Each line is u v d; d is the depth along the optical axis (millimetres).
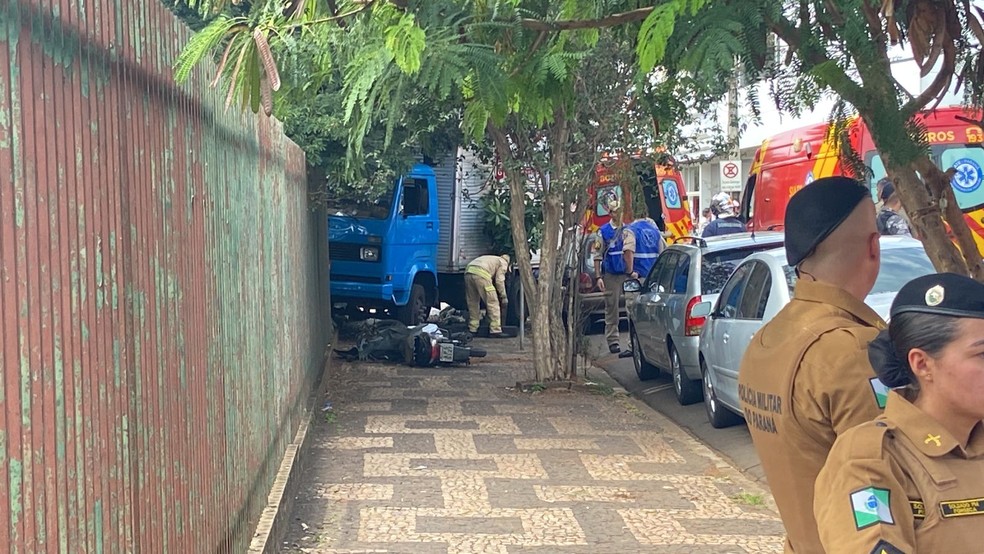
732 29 2840
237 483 4953
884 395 2320
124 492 2982
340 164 11117
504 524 6523
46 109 2428
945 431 2078
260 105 3371
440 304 18875
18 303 2244
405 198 16531
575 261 11906
